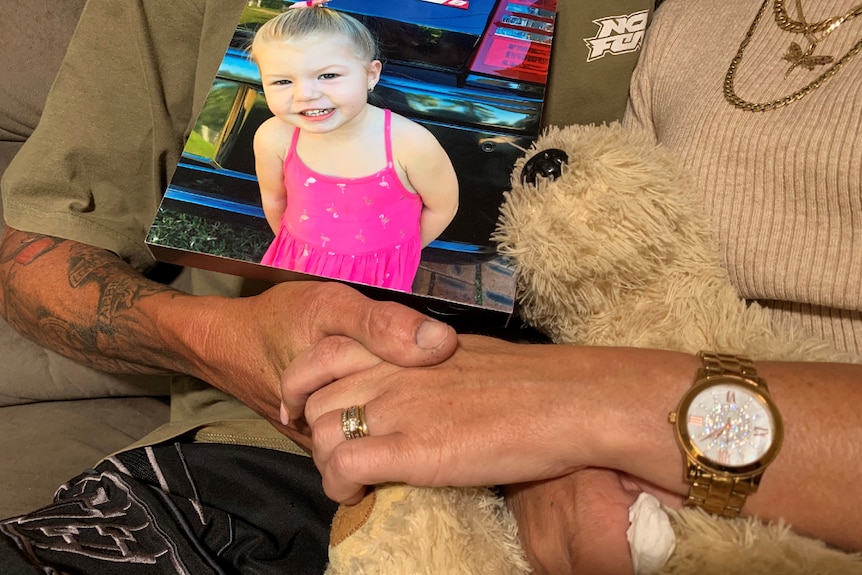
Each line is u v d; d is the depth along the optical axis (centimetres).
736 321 41
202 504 54
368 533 36
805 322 47
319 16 50
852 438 32
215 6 60
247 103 46
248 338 48
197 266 46
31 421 71
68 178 62
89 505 51
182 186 44
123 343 59
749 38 49
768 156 44
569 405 36
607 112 63
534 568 37
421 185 44
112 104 62
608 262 39
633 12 59
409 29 50
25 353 71
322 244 43
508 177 44
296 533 55
